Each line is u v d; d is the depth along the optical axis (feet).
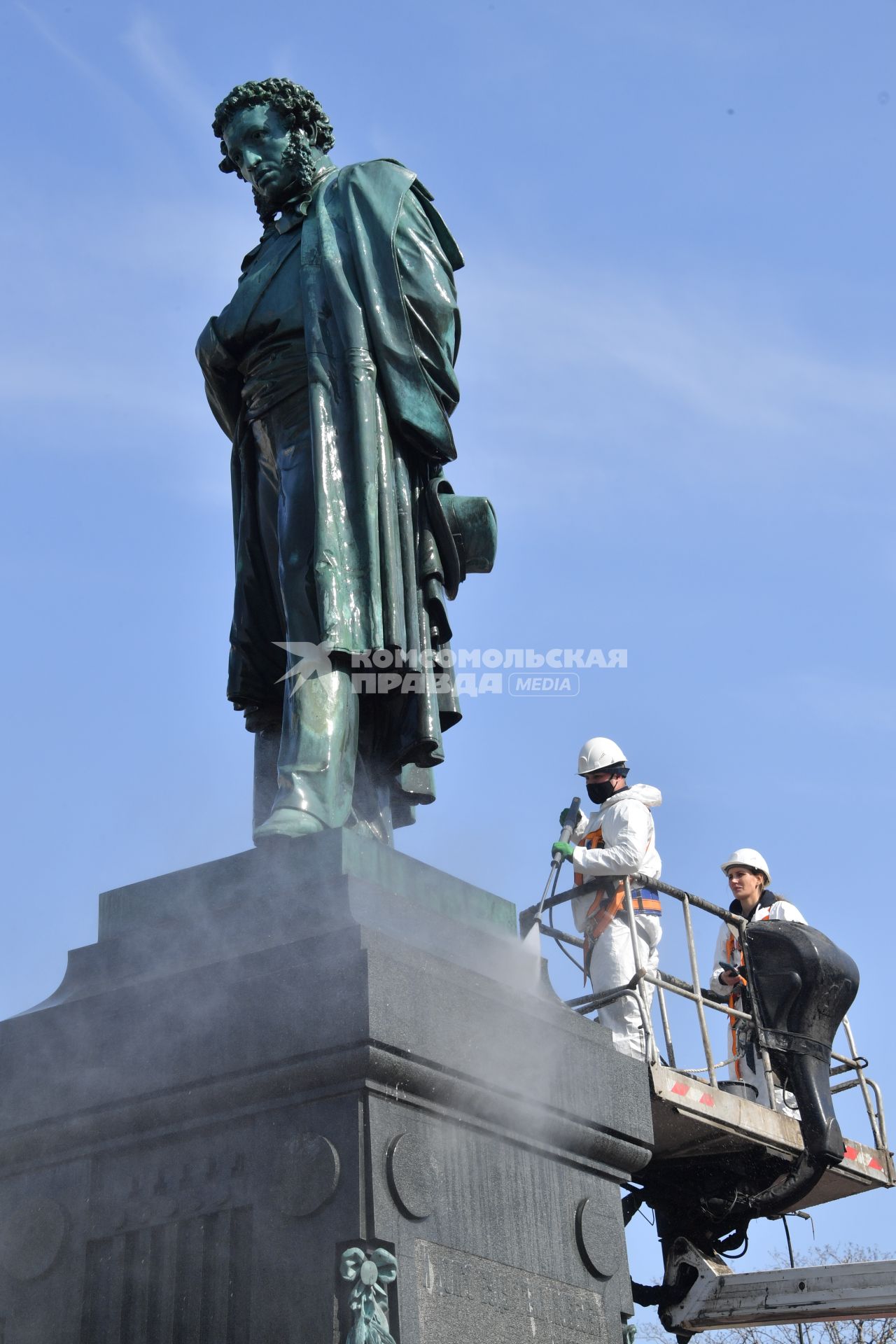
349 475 27.17
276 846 23.85
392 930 22.90
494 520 28.63
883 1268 35.60
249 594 28.76
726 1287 37.14
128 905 24.61
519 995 24.08
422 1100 21.75
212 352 29.17
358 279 28.09
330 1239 20.44
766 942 38.29
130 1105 22.35
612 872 37.50
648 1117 25.46
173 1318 21.06
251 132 29.63
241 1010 22.03
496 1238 22.16
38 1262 22.26
